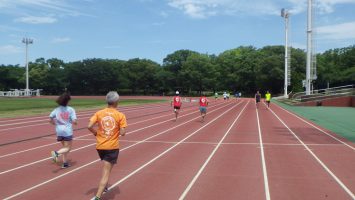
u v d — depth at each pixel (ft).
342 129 70.90
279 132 65.31
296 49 408.05
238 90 419.13
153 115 106.83
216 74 405.39
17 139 54.75
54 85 417.69
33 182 29.48
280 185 29.12
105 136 24.43
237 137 58.13
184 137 57.82
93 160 38.58
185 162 37.96
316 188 28.32
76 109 134.62
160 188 28.14
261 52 414.62
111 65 415.44
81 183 29.27
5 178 30.73
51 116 34.83
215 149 46.32
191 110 132.05
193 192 27.14
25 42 308.19
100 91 419.95
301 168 35.35
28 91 314.35
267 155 42.29
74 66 415.85
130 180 30.42
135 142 52.11
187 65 404.16
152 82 418.51
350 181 30.45
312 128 72.38
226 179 30.96
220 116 103.45
